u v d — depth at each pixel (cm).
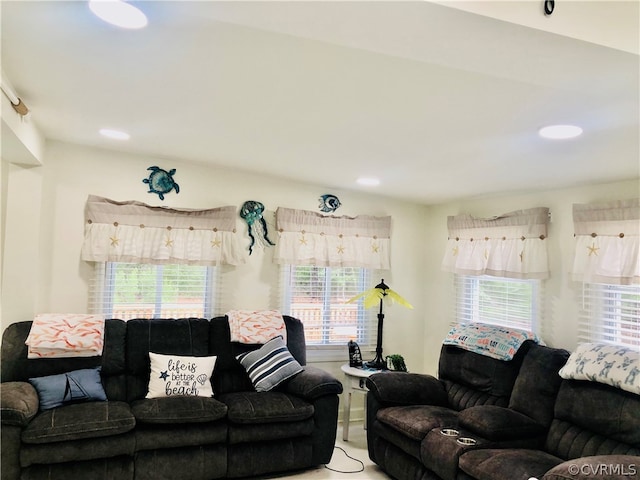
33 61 187
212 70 185
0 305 328
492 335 346
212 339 363
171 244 375
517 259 370
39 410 278
